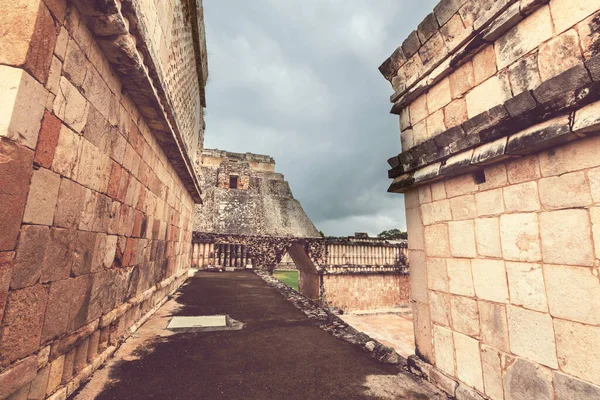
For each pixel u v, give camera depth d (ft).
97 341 9.74
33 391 6.30
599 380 5.67
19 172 5.44
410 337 32.99
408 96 11.71
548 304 6.70
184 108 22.25
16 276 5.54
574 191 6.37
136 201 13.01
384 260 59.31
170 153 18.74
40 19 5.69
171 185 21.49
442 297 9.78
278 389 8.48
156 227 17.07
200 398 7.82
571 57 6.36
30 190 5.83
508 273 7.67
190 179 26.48
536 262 7.03
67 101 6.98
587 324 5.95
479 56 8.78
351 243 57.41
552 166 6.84
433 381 9.37
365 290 56.49
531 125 6.89
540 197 7.06
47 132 6.27
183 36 18.86
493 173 8.29
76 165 7.63
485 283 8.29
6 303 5.32
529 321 7.07
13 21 5.44
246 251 53.21
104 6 7.02
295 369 9.92
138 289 14.03
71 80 7.09
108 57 8.93
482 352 8.17
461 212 9.27
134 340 12.28
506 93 7.83
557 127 6.23
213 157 124.88
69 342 7.60
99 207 9.24
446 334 9.46
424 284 10.66
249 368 9.88
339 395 8.29
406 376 9.86
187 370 9.56
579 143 6.36
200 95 32.60
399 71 12.40
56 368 7.22
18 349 5.68
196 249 50.37
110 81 9.43
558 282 6.55
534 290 7.02
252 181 114.93
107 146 9.59
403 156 11.59
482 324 8.27
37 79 5.74
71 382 7.79
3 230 5.11
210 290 26.76
